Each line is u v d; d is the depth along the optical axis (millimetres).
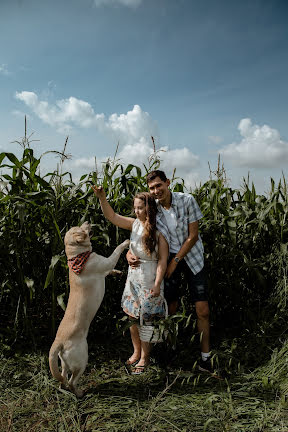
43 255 3369
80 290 2518
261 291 3943
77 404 2375
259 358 3021
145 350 2861
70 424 2191
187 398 2422
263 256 3850
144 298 2750
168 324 2672
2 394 2500
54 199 3070
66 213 3266
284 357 2816
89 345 3359
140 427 2125
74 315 2479
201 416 2227
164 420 2193
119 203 3541
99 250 3527
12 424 2166
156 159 3895
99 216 3447
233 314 3920
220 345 3338
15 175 3281
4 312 3656
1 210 3291
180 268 3074
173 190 4051
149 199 2746
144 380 2754
